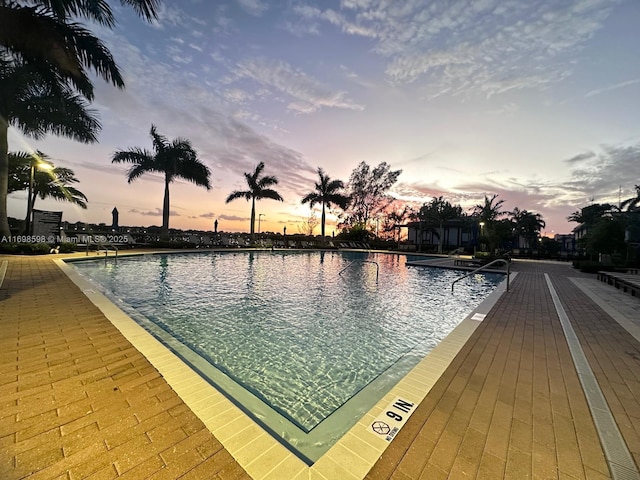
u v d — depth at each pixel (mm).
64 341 2889
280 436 1970
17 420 1662
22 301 4348
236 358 3547
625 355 3088
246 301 6297
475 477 1386
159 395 2002
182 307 5660
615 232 14500
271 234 28750
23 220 18234
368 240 32438
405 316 5629
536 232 35500
